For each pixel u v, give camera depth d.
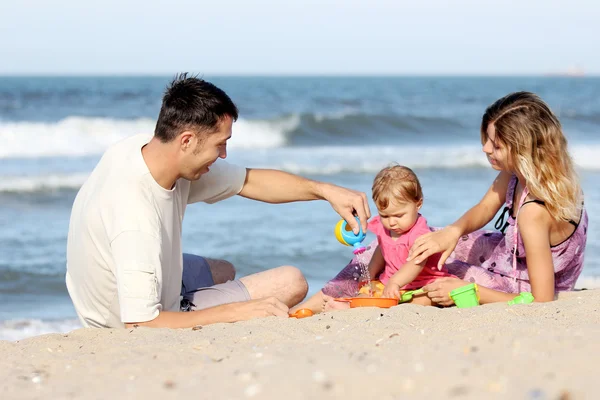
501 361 2.19
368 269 4.46
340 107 30.03
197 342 2.91
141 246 3.32
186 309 3.93
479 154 16.48
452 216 9.05
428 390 1.93
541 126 3.66
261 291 4.08
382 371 2.11
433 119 22.31
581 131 24.34
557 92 54.50
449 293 3.83
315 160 15.48
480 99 38.91
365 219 3.94
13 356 2.88
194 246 7.61
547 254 3.72
